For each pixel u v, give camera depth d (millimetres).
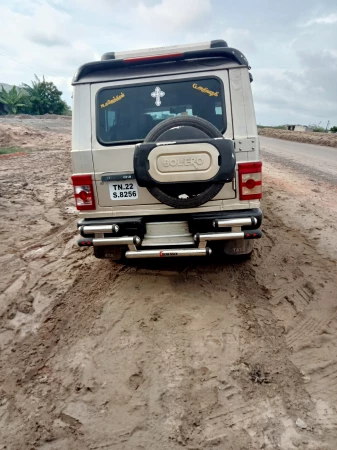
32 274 4926
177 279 4520
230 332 3471
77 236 6457
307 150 19594
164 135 3607
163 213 4020
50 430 2568
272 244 5535
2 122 27891
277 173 11906
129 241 3957
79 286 4547
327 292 4086
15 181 11266
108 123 4035
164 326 3609
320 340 3318
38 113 46844
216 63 3867
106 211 4105
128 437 2477
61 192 10078
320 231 6070
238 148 3863
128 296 4199
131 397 2801
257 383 2857
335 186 9891
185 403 2711
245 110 3852
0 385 2998
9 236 6453
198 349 3262
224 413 2609
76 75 4023
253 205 3916
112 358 3225
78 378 3023
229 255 4793
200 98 3926
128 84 3979
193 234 4039
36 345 3471
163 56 3873
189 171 3518
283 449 2320
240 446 2359
